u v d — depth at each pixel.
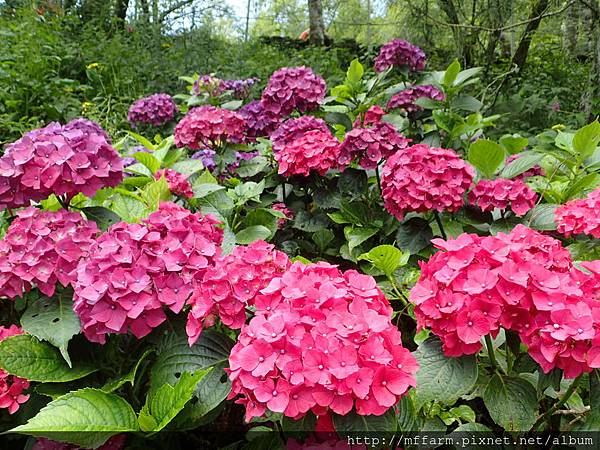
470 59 9.43
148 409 1.82
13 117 7.22
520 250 1.88
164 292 1.99
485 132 7.75
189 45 12.38
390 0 9.78
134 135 3.97
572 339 1.65
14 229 2.20
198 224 2.28
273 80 4.72
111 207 2.95
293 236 3.94
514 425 1.84
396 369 1.57
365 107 5.00
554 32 14.76
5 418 2.25
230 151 4.30
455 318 1.77
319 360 1.53
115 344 2.21
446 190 2.91
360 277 1.86
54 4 13.70
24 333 2.16
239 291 1.92
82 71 10.00
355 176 3.53
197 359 2.00
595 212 2.79
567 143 3.78
